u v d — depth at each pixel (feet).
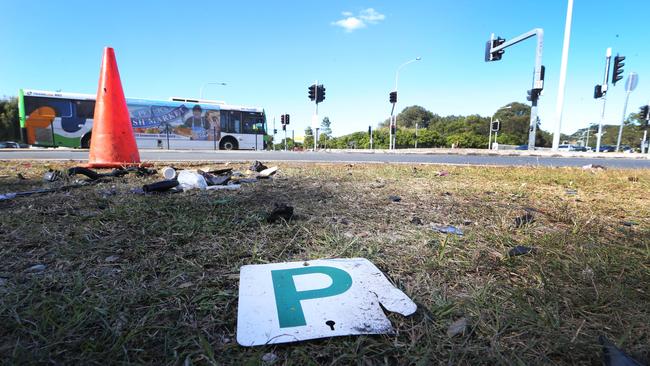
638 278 4.91
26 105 53.01
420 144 202.39
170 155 32.22
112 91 16.48
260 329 3.53
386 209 9.08
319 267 5.00
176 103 60.70
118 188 11.43
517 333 3.59
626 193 12.78
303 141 228.84
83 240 6.15
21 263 5.17
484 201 10.46
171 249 5.83
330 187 12.62
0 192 10.41
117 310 3.88
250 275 4.73
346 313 3.84
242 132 65.10
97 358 3.14
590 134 263.29
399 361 3.16
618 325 3.76
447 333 3.57
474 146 210.79
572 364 3.16
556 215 8.79
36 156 27.27
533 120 54.80
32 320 3.66
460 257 5.68
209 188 11.70
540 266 5.31
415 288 4.58
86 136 55.72
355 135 201.87
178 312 3.93
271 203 9.47
